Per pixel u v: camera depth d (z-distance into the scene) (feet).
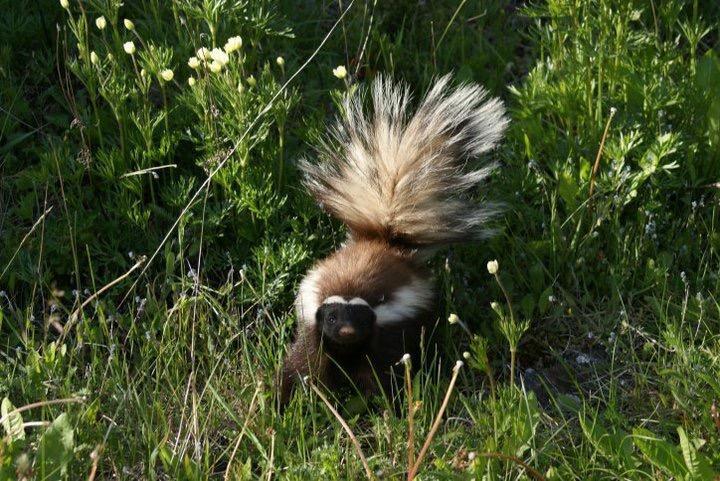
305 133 35.50
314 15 41.27
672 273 34.17
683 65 37.81
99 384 29.37
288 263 32.81
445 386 30.58
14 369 29.27
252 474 26.76
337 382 30.81
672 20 37.29
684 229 35.42
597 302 33.81
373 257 31.22
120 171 33.68
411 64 40.37
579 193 34.42
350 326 29.04
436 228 31.63
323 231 34.17
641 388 29.96
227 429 28.53
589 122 35.50
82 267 33.47
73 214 33.76
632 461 26.16
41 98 37.35
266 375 30.45
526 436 26.37
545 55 40.40
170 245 32.42
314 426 28.09
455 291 33.32
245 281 33.01
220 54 31.12
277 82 36.11
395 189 31.63
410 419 24.62
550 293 32.86
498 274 33.81
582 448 27.40
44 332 31.14
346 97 33.86
